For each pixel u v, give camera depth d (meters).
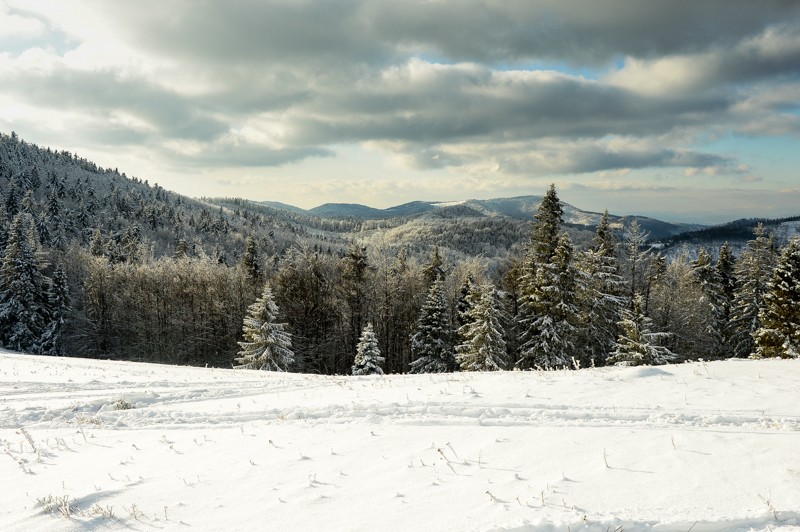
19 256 48.78
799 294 27.33
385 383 12.71
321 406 9.60
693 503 4.32
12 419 10.90
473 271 48.31
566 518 4.11
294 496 5.13
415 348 39.56
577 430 6.65
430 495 4.90
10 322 48.47
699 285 41.12
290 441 7.25
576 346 32.28
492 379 11.27
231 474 5.96
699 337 41.03
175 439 8.09
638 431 6.43
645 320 26.08
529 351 30.59
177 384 16.02
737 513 4.07
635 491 4.64
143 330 54.22
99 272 55.47
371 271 45.47
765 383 9.05
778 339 27.47
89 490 5.72
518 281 36.75
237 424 8.91
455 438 6.72
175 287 53.59
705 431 6.27
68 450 7.89
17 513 5.05
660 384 9.37
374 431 7.37
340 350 46.25
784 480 4.65
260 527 4.46
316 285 44.31
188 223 162.50
